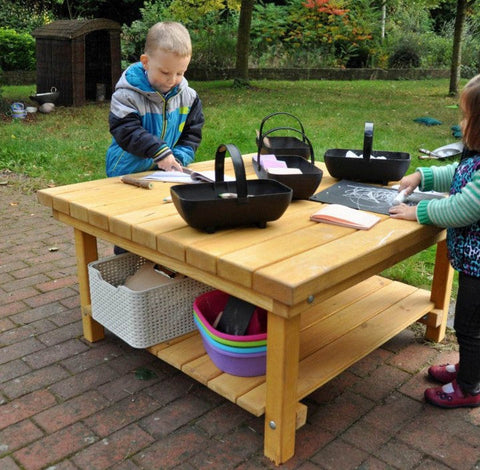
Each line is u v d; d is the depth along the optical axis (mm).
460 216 1913
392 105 10055
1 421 2195
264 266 1681
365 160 2598
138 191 2531
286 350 1812
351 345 2357
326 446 2080
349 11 16047
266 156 2721
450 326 2951
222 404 2316
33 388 2412
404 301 2768
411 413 2281
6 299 3230
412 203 2318
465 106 1912
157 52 2588
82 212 2311
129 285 2459
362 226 1996
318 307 2689
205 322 2127
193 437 2119
